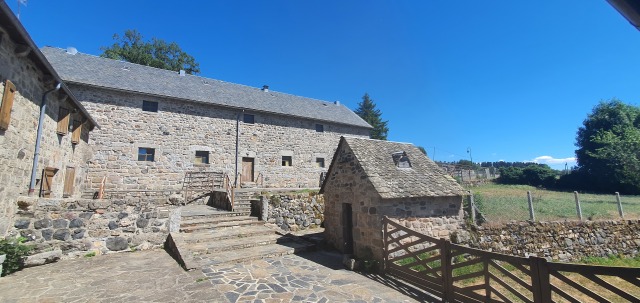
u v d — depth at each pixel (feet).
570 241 31.91
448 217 27.07
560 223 32.22
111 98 47.19
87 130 40.86
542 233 30.99
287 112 65.82
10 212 19.40
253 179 59.52
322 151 69.51
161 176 49.80
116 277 18.29
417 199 25.26
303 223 37.73
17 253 18.35
